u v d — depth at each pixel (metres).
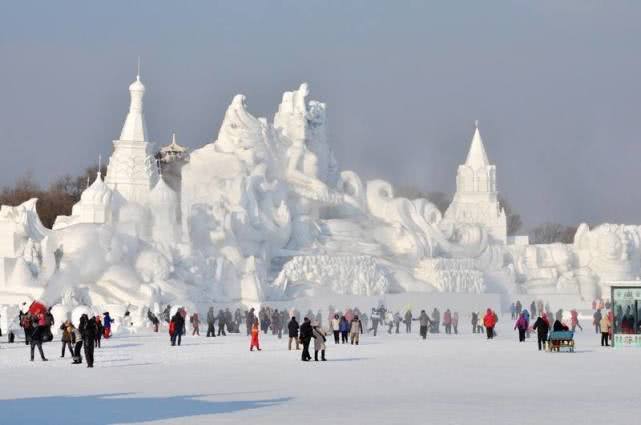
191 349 74.06
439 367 56.94
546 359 63.31
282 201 142.50
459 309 141.25
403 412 35.66
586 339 90.12
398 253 149.12
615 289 77.81
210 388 44.97
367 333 104.81
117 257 114.25
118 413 35.72
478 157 172.00
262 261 130.88
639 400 39.78
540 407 37.22
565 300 153.62
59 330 92.88
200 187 139.75
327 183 156.00
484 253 156.25
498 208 171.25
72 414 35.50
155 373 53.19
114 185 141.38
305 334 61.81
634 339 77.44
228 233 130.38
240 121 150.75
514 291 153.88
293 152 152.25
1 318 92.81
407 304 136.50
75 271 111.75
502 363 60.00
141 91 145.12
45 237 112.69
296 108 157.50
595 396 41.41
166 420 33.59
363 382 47.84
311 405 38.12
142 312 103.88
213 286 120.12
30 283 108.56
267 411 36.12
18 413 35.91
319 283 132.75
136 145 143.25
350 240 146.62
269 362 61.16
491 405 37.94
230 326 105.69
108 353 69.38
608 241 161.38
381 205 155.25
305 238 143.12
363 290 135.00
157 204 126.31
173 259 119.69
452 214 171.50
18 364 59.72
